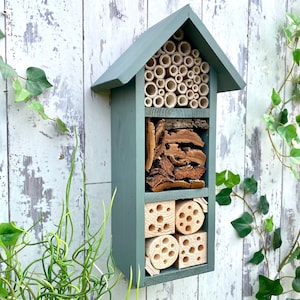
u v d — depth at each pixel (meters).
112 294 0.79
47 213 0.73
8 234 0.56
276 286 0.99
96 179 0.77
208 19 0.89
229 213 0.95
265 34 0.98
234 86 0.74
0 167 0.68
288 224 1.07
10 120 0.69
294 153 0.96
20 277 0.57
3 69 0.65
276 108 1.01
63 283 0.62
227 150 0.94
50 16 0.71
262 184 1.00
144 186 0.67
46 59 0.71
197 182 0.72
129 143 0.69
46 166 0.72
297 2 1.04
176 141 0.70
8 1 0.67
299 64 0.99
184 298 0.89
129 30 0.79
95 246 0.77
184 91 0.70
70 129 0.74
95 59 0.76
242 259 0.98
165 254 0.70
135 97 0.65
